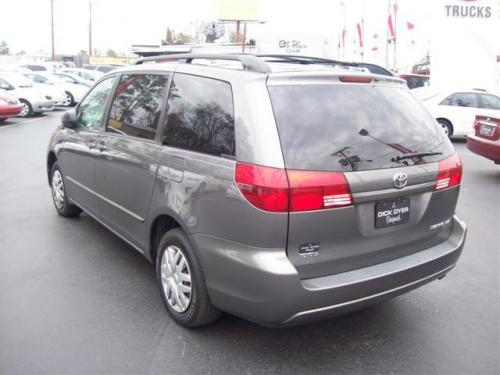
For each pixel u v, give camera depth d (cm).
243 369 308
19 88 1948
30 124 1705
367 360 321
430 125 353
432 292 423
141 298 394
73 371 300
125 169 404
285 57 384
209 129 320
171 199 340
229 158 299
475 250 529
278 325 289
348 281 291
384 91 338
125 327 350
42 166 938
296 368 311
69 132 534
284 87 298
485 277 457
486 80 1905
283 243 279
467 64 1903
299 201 276
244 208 284
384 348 335
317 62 390
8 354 315
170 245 352
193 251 327
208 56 347
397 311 388
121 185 416
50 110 2042
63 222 577
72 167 528
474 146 910
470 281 447
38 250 489
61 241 515
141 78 419
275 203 274
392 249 321
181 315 348
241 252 289
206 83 335
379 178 299
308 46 2016
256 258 281
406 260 324
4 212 618
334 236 291
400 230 322
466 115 1428
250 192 280
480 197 775
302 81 304
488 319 377
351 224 296
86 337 336
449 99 1450
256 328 354
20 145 1217
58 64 4059
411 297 413
